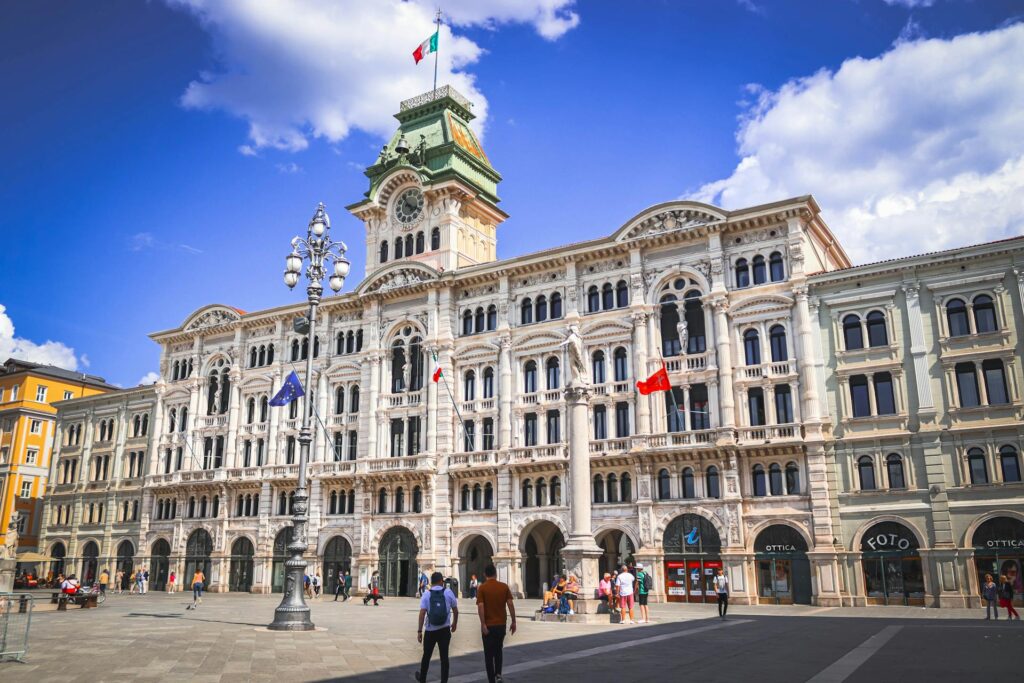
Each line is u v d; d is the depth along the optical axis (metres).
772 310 58.81
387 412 74.06
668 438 59.59
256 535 78.38
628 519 60.31
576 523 43.09
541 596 66.50
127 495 90.62
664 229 63.81
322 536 74.44
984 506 49.88
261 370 82.94
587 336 65.62
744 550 55.69
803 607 52.22
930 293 54.41
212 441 84.75
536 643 29.62
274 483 78.12
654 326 62.84
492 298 71.50
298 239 40.75
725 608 43.03
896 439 53.06
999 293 52.34
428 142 81.69
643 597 40.78
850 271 56.47
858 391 55.50
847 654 25.44
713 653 26.00
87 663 23.58
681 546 58.09
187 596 72.56
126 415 93.94
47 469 106.44
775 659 24.25
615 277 65.75
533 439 66.62
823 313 57.34
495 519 65.75
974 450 51.16
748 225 60.78
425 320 74.12
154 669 22.33
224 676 21.05
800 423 55.91
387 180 80.56
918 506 51.69
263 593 76.06
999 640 29.45
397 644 29.11
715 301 60.38
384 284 76.88
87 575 92.06
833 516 53.88
